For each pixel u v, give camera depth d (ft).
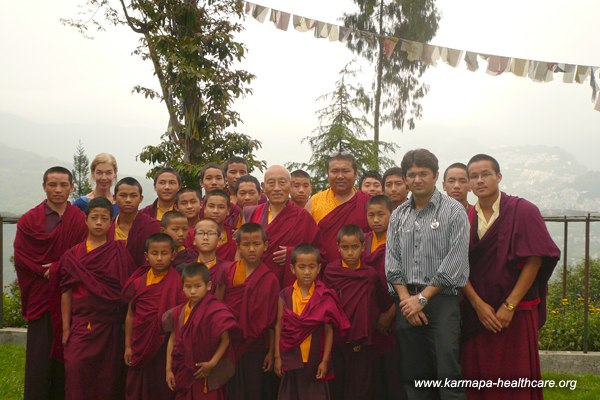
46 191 16.97
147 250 15.42
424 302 13.17
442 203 13.87
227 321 14.15
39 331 16.81
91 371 15.51
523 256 13.10
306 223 17.13
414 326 13.82
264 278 15.29
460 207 13.74
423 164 13.76
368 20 62.03
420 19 62.13
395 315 14.93
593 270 39.50
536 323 13.78
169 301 15.21
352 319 14.94
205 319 14.23
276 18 27.17
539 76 24.93
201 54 34.99
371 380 15.34
